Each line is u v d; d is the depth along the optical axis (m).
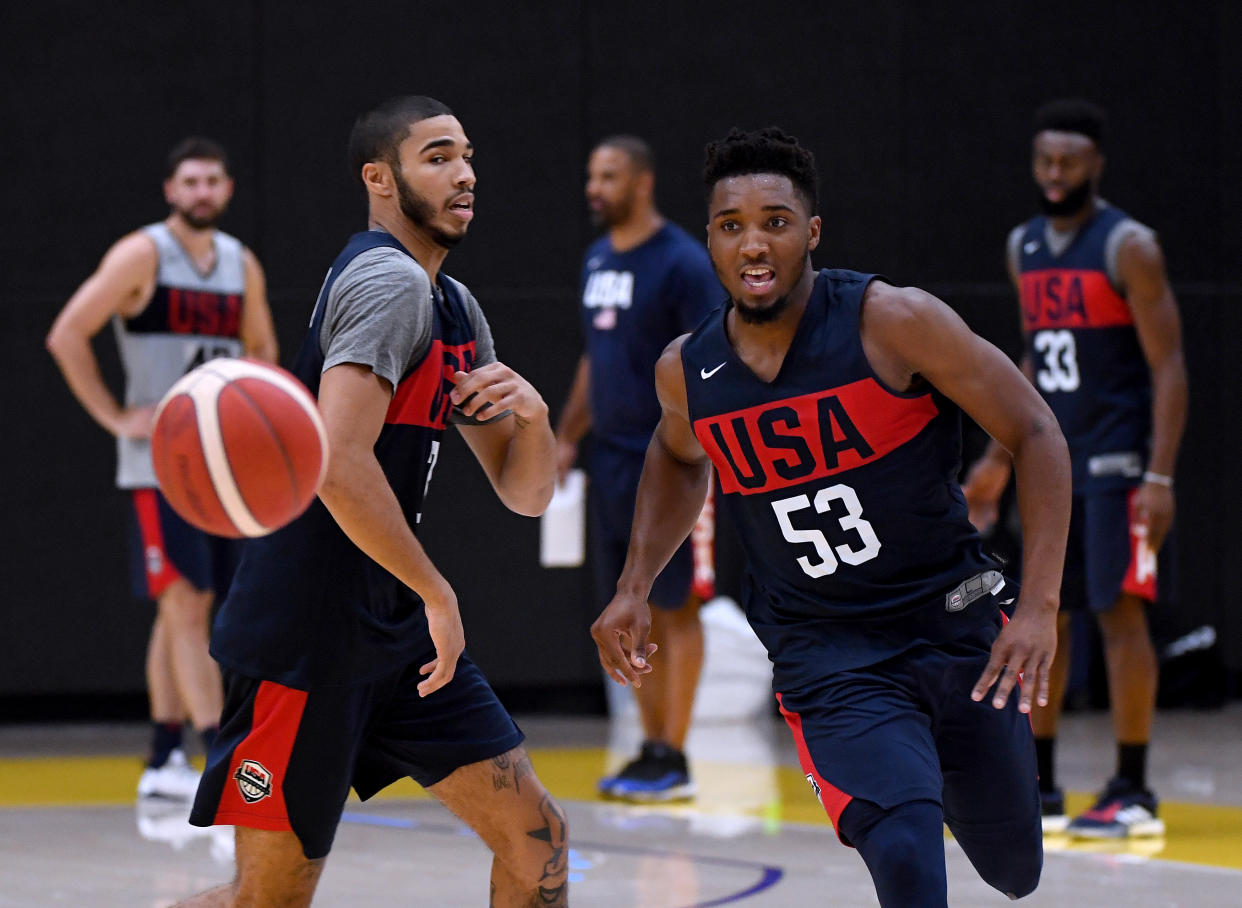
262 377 7.62
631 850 14.97
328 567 8.36
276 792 8.37
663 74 25.81
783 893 13.10
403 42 25.52
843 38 25.81
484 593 25.38
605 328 18.11
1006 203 25.97
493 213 25.62
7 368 24.84
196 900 8.70
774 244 8.37
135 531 17.84
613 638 9.28
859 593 8.91
